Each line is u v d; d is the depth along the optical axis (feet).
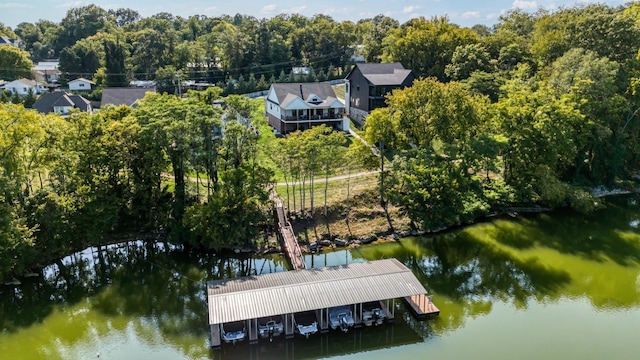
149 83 396.16
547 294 137.08
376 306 126.31
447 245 165.99
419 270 151.74
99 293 140.26
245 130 164.25
